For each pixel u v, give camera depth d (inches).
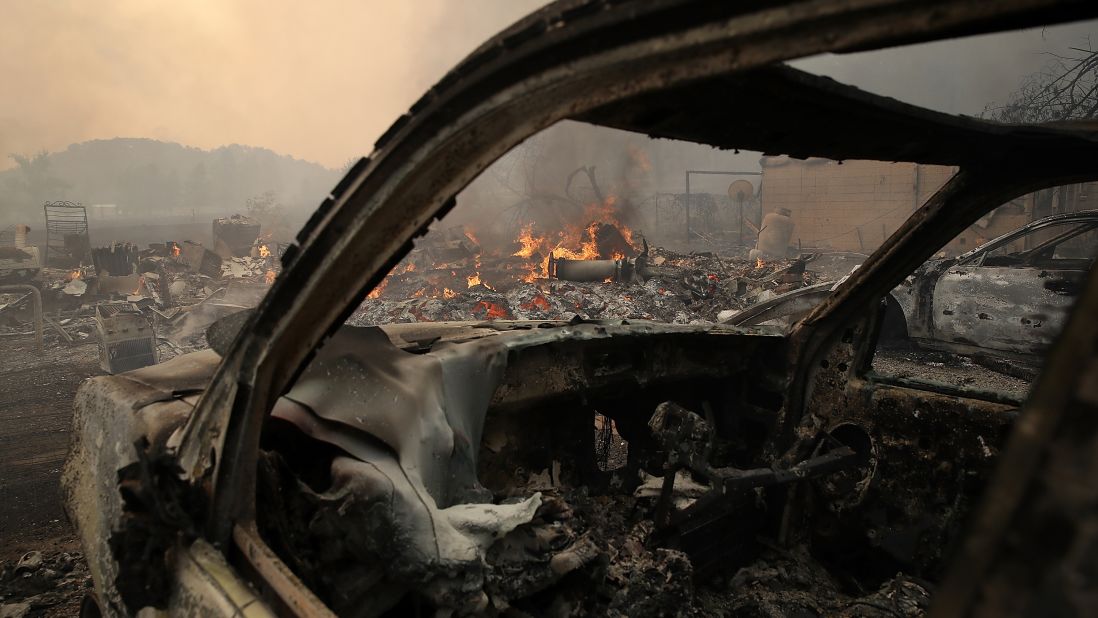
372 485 54.9
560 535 68.0
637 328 94.2
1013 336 232.1
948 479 83.7
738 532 97.3
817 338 98.2
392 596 56.6
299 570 53.1
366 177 37.6
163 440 55.9
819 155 51.9
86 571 126.1
